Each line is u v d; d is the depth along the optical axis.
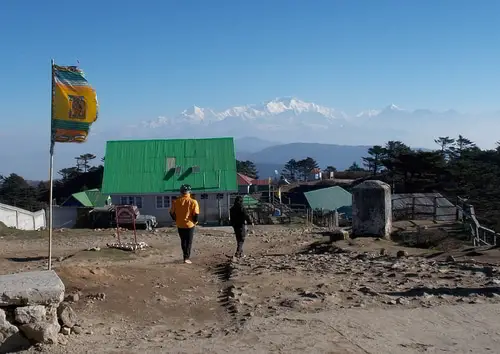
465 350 6.07
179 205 14.66
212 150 52.69
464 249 14.54
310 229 33.56
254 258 15.33
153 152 52.91
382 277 10.68
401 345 6.22
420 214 26.80
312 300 8.39
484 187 55.62
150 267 12.85
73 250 21.17
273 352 5.92
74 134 10.31
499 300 8.30
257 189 85.31
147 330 7.24
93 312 8.02
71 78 10.27
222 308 8.53
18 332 6.11
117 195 49.47
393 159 68.81
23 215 39.25
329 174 96.25
